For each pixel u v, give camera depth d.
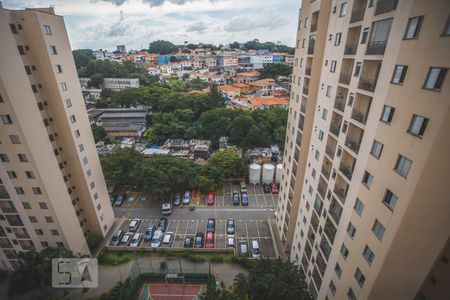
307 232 32.88
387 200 17.00
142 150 79.25
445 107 12.47
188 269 42.56
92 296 38.56
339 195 23.66
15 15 29.75
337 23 23.83
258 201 60.34
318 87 29.42
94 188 44.72
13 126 29.94
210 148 85.69
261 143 86.12
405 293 18.06
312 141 30.88
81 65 187.12
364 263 19.11
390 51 16.23
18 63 29.30
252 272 33.41
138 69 175.25
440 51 12.65
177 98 114.31
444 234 15.66
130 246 46.66
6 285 39.88
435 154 13.31
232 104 123.44
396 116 15.84
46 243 38.50
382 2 17.19
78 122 39.41
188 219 54.53
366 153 19.19
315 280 29.48
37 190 34.28
